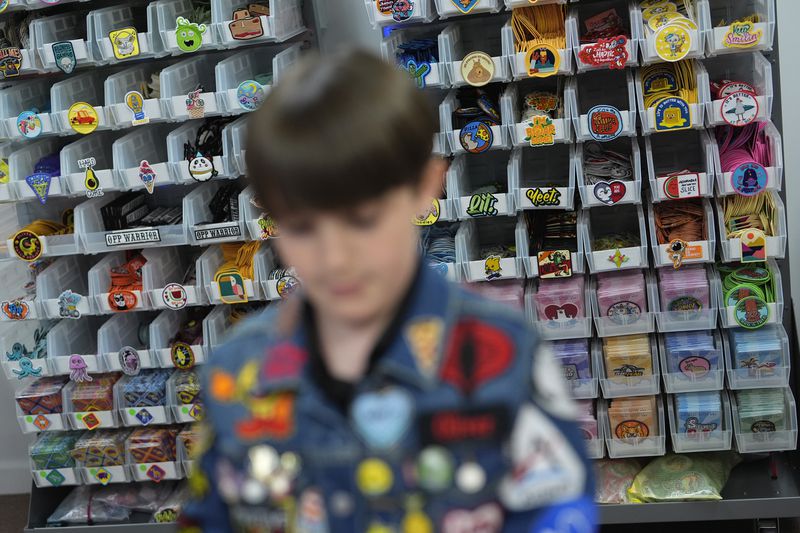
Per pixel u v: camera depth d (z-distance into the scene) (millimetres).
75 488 3400
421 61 2762
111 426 3186
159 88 2975
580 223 2830
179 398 3135
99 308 3078
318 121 710
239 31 2725
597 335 2934
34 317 3105
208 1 2967
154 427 3260
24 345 3250
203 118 3102
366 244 736
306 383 796
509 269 2867
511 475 763
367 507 774
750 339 2842
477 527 766
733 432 2967
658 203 2895
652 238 2777
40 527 3283
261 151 723
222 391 844
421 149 745
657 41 2543
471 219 3074
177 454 3188
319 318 829
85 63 2893
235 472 824
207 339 3084
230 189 3086
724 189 2664
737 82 2689
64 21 3039
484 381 758
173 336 3201
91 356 3133
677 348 2857
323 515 792
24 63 2895
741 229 2756
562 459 772
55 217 3346
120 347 3219
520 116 2887
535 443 765
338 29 3129
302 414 793
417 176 752
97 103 3184
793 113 3133
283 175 710
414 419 758
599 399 3041
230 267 3031
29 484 3771
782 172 2689
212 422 855
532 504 768
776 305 2803
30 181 2982
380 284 755
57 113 2896
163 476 3203
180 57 3121
